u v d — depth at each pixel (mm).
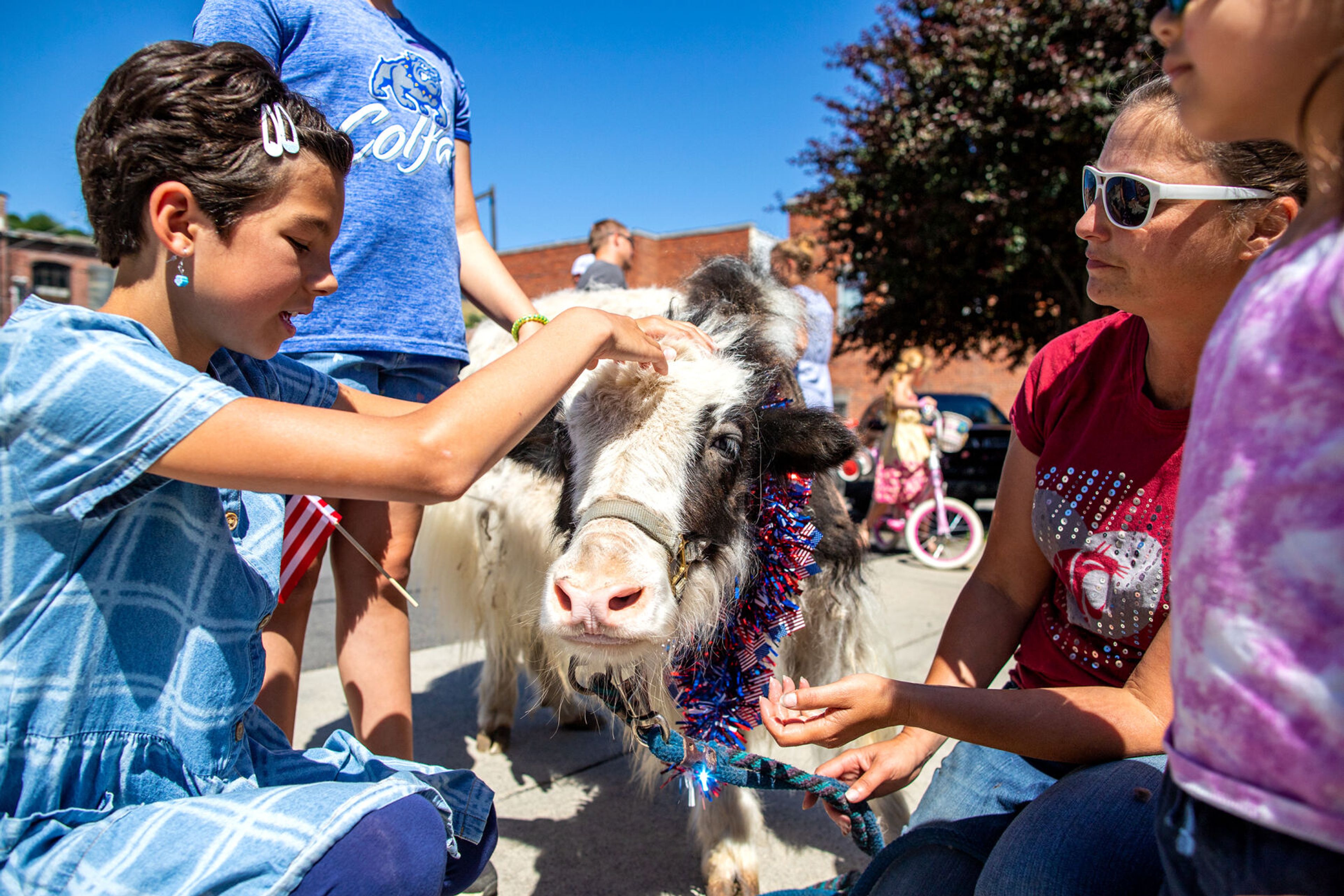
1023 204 10141
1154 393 1719
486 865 1764
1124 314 1873
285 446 1210
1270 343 880
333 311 2279
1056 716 1537
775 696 1625
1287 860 902
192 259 1247
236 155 1212
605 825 2844
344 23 2275
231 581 1381
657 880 2521
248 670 1409
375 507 2301
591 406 2195
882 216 11805
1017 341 13609
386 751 2291
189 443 1187
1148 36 9344
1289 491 854
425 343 2395
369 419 1286
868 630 2854
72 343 1183
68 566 1214
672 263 21250
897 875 1646
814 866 2664
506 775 3225
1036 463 1958
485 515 3297
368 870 1236
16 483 1187
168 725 1299
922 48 11148
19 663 1189
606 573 1830
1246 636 890
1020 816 1520
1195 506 947
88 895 1153
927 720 1552
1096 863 1363
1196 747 966
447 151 2512
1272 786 896
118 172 1206
